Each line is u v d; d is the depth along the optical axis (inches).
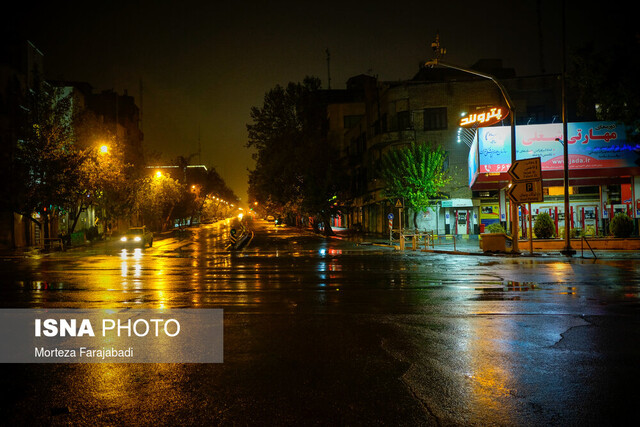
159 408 187.5
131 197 1881.2
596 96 880.3
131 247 1386.6
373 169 1879.9
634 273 621.9
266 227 3624.5
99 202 1765.5
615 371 227.1
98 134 1489.9
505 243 986.1
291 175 2110.0
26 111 1331.2
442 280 566.9
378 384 211.0
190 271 712.4
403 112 1676.9
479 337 291.9
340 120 2672.2
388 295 456.1
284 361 245.1
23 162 1291.8
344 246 1368.1
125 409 187.0
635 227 1128.8
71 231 1556.3
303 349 266.8
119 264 851.4
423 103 1670.8
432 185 1478.8
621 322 331.6
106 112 2832.2
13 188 1249.4
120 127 2679.6
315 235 2172.7
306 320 343.3
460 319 343.6
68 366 240.2
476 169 1245.7
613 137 1198.3
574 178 1222.3
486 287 504.1
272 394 200.4
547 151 1211.9
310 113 2428.6
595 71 835.4
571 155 1206.9
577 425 170.7
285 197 2213.3
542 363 239.9
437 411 182.2
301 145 2121.1
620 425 170.6
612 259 828.6
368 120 2034.9
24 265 844.6
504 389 204.7
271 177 2204.7
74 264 858.8
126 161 1860.2
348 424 171.5
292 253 1102.4
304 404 189.5
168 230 3053.6
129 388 209.5
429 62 906.1
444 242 1396.4
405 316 355.3
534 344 275.3
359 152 2273.6
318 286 527.5
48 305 412.2
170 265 821.9
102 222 1959.9
